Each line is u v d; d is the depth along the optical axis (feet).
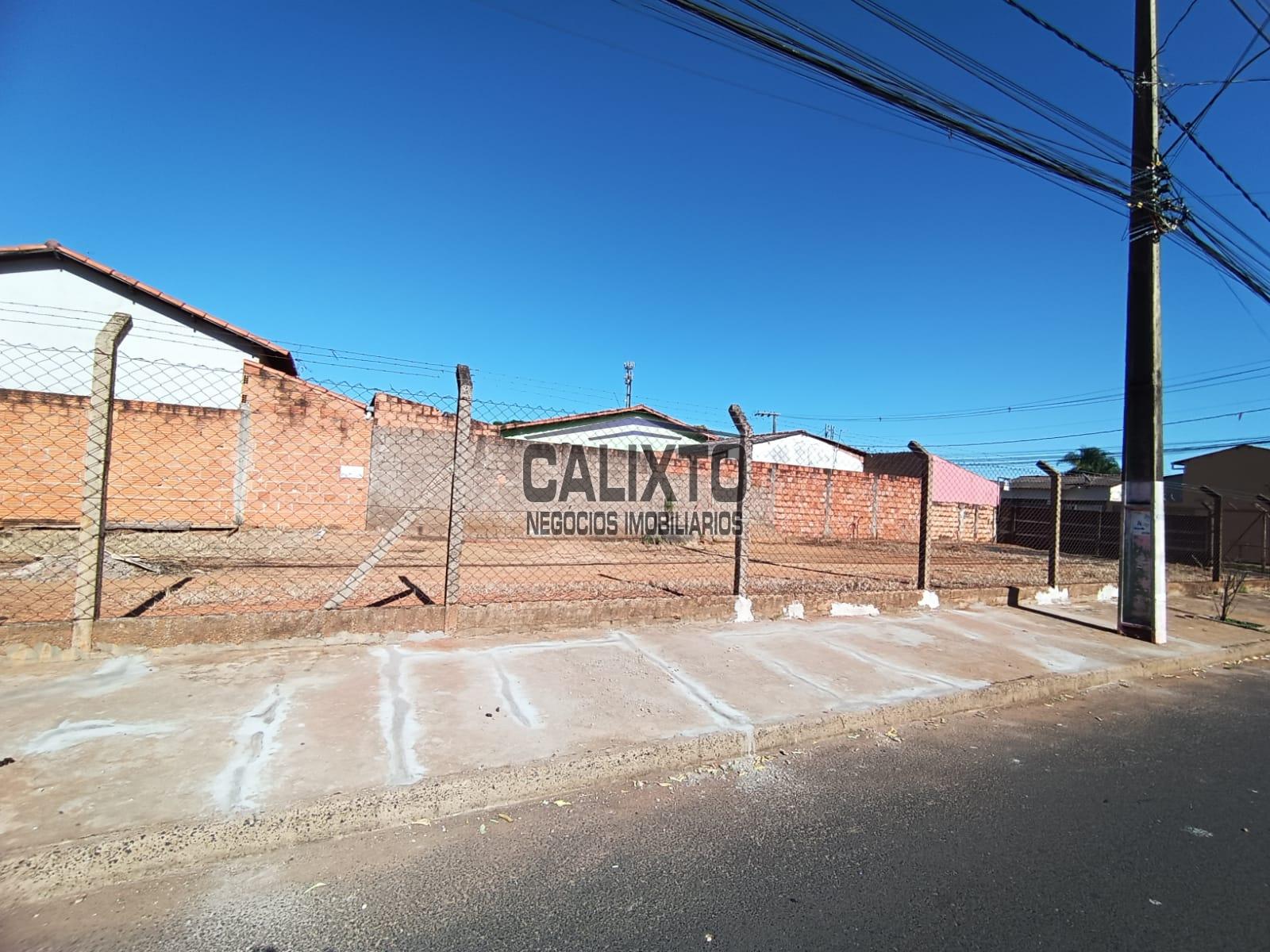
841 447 92.32
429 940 7.23
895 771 12.46
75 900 7.66
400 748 11.18
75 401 39.47
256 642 15.76
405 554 36.37
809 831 10.02
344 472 47.44
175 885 8.02
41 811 8.68
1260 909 8.50
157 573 25.85
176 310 54.65
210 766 10.12
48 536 32.22
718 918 7.82
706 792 11.20
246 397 46.06
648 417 72.59
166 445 42.32
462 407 18.25
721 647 18.74
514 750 11.40
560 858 9.02
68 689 12.73
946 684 17.03
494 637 17.95
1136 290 25.59
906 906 8.21
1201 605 34.88
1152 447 24.81
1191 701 18.65
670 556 41.70
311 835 9.07
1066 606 30.17
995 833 10.24
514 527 49.67
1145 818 11.05
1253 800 12.03
